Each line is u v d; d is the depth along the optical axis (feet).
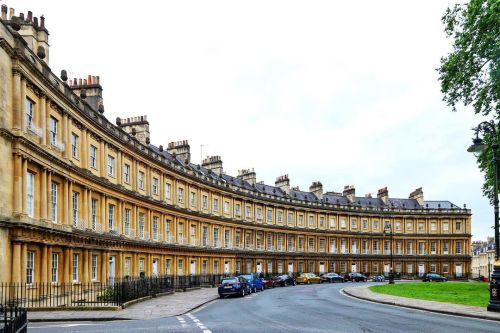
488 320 67.46
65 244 107.86
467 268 334.03
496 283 76.23
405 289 141.90
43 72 101.09
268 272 263.08
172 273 182.50
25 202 89.51
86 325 65.51
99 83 139.64
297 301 105.50
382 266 322.55
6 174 84.33
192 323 65.92
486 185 144.05
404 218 331.57
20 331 42.60
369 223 323.98
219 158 244.83
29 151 91.35
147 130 172.14
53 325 66.03
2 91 83.15
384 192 339.16
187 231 195.93
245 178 270.67
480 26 117.80
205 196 216.13
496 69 119.44
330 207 306.96
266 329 57.67
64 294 95.86
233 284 127.75
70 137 113.29
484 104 128.26
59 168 105.70
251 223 252.01
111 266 139.13
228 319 70.49
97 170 130.93
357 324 62.08
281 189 295.89
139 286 110.93
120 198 143.43
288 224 283.59
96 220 130.00
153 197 170.81
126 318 75.10
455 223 337.72
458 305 88.33
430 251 332.60
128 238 146.41
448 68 127.75
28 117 94.99
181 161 208.23
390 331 55.21
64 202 109.29
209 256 214.69
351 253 312.29
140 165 161.68
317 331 55.57
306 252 288.92
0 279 81.25
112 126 140.97
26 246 90.02
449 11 132.16
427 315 74.23
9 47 85.10
